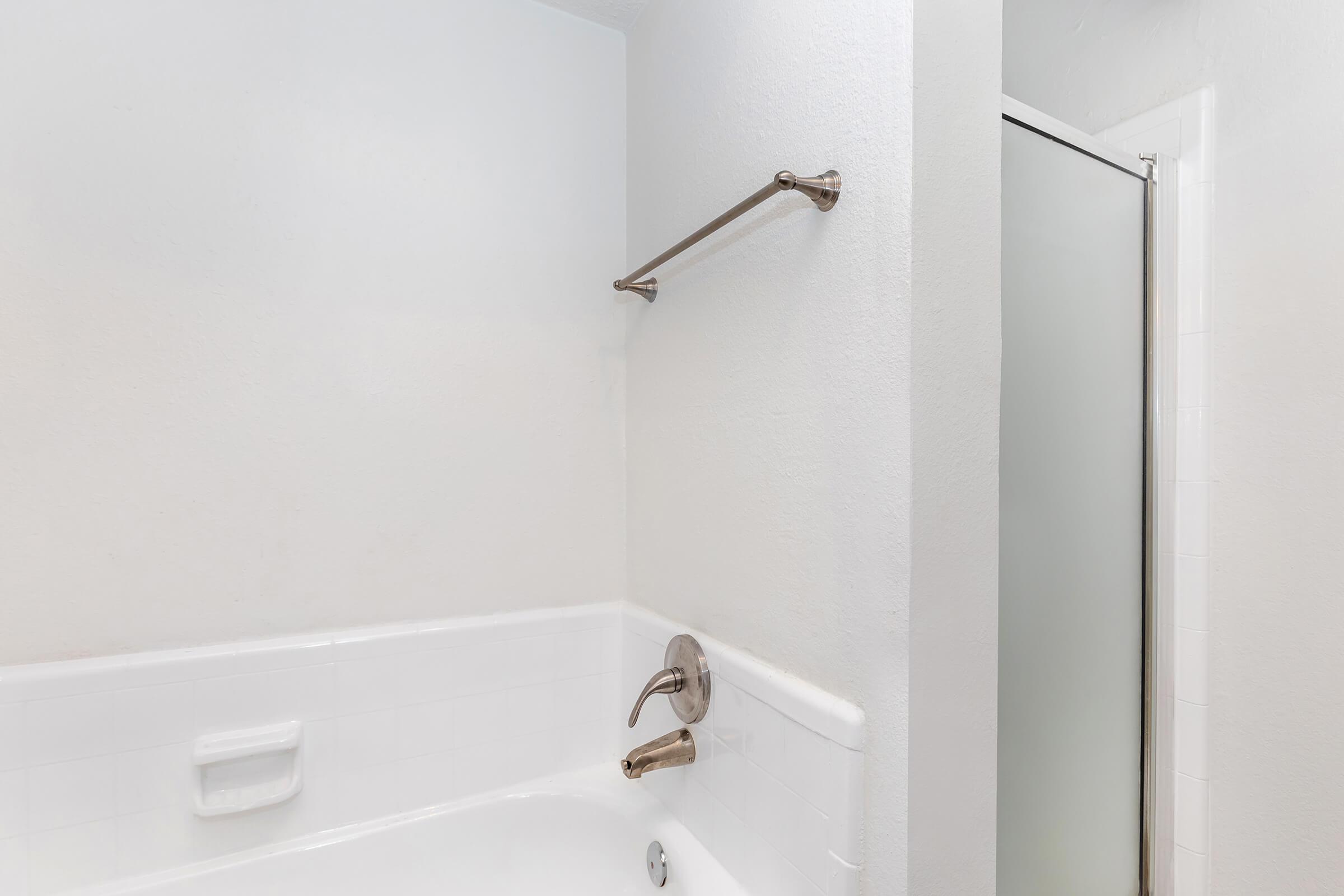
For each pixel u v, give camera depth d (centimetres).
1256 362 111
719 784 106
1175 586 120
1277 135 109
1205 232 117
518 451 138
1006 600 97
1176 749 119
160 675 104
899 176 74
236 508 112
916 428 73
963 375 77
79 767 99
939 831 74
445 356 130
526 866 128
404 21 127
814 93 89
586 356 146
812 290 89
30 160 99
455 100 132
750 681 98
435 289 129
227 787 109
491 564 135
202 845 107
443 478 130
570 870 128
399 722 123
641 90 144
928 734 73
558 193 143
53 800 98
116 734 102
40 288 100
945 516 75
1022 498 99
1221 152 116
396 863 118
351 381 122
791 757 89
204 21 111
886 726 75
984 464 79
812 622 88
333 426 120
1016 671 98
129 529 105
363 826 119
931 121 74
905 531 73
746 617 103
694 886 102
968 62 78
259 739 110
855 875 78
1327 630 103
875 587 77
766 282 99
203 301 110
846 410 82
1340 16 102
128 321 105
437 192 130
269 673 112
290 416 117
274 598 115
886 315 75
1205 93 117
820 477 87
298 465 117
